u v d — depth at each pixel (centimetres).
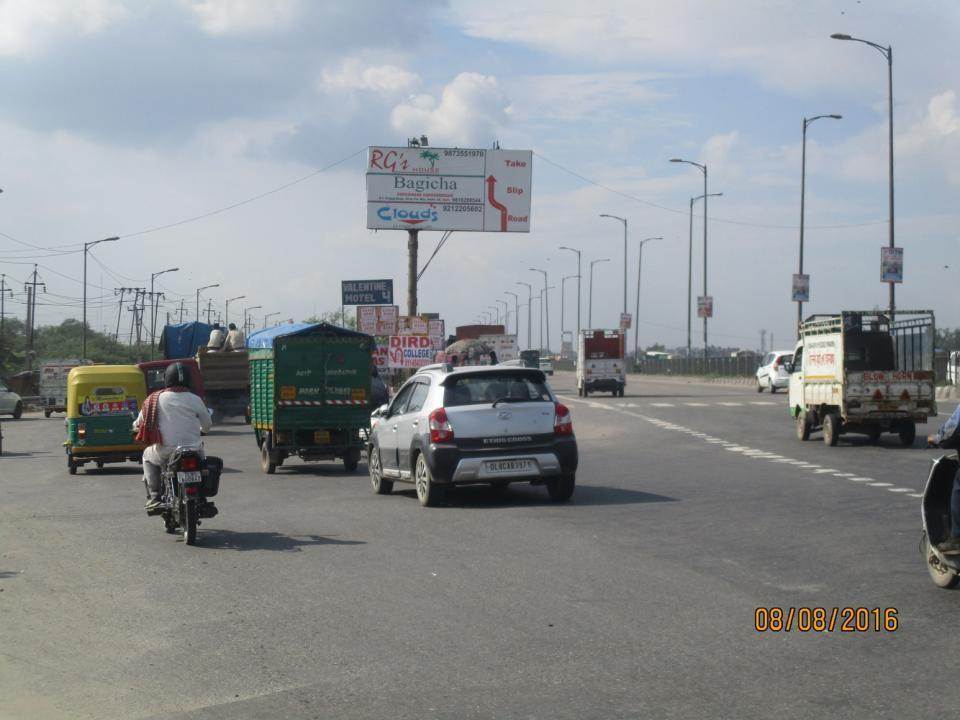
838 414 2433
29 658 739
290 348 2223
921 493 1551
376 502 1622
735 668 682
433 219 5266
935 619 797
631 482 1792
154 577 1024
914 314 2422
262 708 619
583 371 5497
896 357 2520
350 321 7769
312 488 1886
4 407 5072
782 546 1120
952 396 4328
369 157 5228
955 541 877
